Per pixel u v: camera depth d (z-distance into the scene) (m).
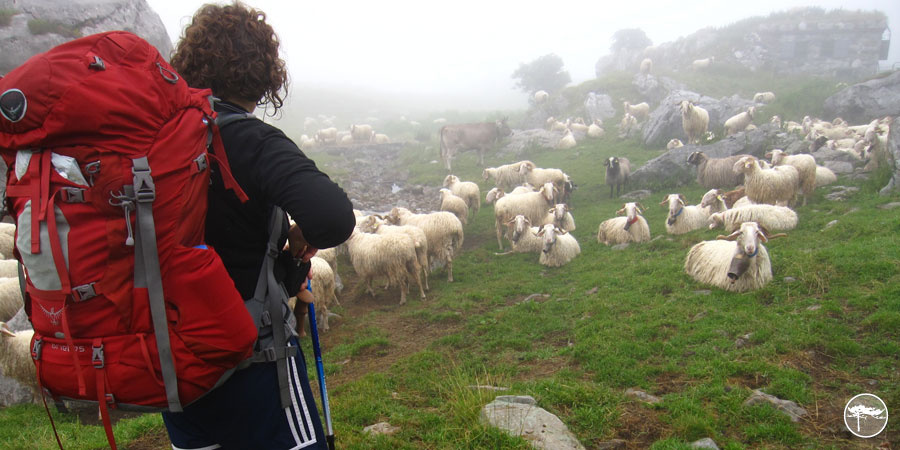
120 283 1.41
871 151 14.69
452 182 18.52
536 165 25.00
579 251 12.25
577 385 4.97
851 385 4.66
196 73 1.79
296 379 1.84
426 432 4.24
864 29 41.97
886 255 7.23
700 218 12.21
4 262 9.55
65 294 1.39
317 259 8.85
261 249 1.79
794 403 4.47
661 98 34.69
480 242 14.98
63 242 1.37
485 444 3.91
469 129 26.77
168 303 1.47
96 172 1.36
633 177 18.34
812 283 7.05
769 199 11.90
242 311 1.56
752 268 7.39
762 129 18.16
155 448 4.56
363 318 9.29
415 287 11.23
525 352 6.64
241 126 1.69
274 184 1.60
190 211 1.50
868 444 3.85
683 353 5.79
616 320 7.09
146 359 1.43
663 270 9.02
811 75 39.94
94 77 1.38
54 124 1.34
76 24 18.95
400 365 6.62
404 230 10.85
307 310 2.38
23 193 1.39
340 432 4.21
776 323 6.07
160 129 1.45
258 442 1.76
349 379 6.50
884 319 5.54
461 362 6.59
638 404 4.68
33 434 5.55
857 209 10.66
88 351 1.44
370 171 28.84
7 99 1.34
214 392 1.69
